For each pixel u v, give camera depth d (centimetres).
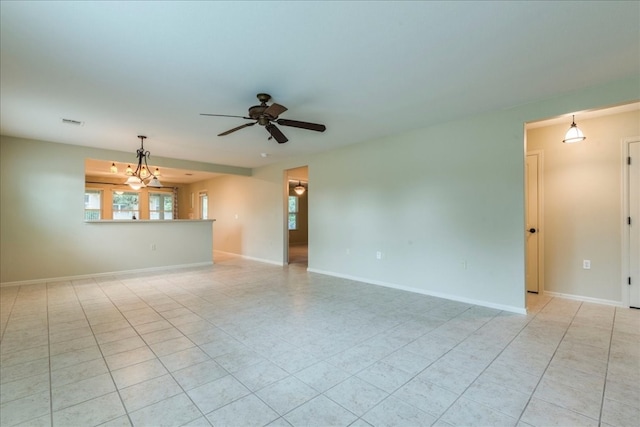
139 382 209
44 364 233
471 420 170
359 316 340
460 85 293
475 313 348
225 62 246
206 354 250
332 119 393
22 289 457
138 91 302
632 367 225
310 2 177
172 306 378
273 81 281
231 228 859
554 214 412
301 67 255
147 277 550
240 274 581
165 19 191
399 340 276
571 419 170
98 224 556
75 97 315
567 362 234
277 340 277
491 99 328
